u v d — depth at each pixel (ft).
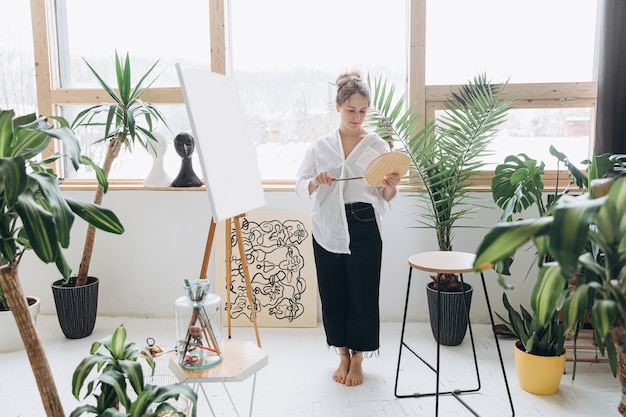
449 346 9.80
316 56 11.29
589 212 3.65
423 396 7.95
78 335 10.23
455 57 10.95
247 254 10.96
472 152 9.74
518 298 10.63
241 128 7.88
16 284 4.67
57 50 11.64
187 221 11.12
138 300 11.39
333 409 7.64
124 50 11.59
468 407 7.54
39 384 4.81
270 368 8.98
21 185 4.25
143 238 11.23
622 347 4.22
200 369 5.76
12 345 9.75
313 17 11.19
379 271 8.21
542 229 3.79
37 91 11.45
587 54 10.76
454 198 9.91
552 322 7.95
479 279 10.69
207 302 5.95
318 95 11.39
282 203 11.09
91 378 8.59
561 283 4.63
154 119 11.63
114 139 10.20
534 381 7.93
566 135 10.91
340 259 8.20
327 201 8.10
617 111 9.59
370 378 8.59
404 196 10.69
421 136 10.52
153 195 11.12
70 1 11.51
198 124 6.69
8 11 11.60
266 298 10.90
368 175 7.64
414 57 10.68
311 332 10.60
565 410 7.52
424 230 10.76
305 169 8.48
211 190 6.64
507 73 10.93
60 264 4.76
